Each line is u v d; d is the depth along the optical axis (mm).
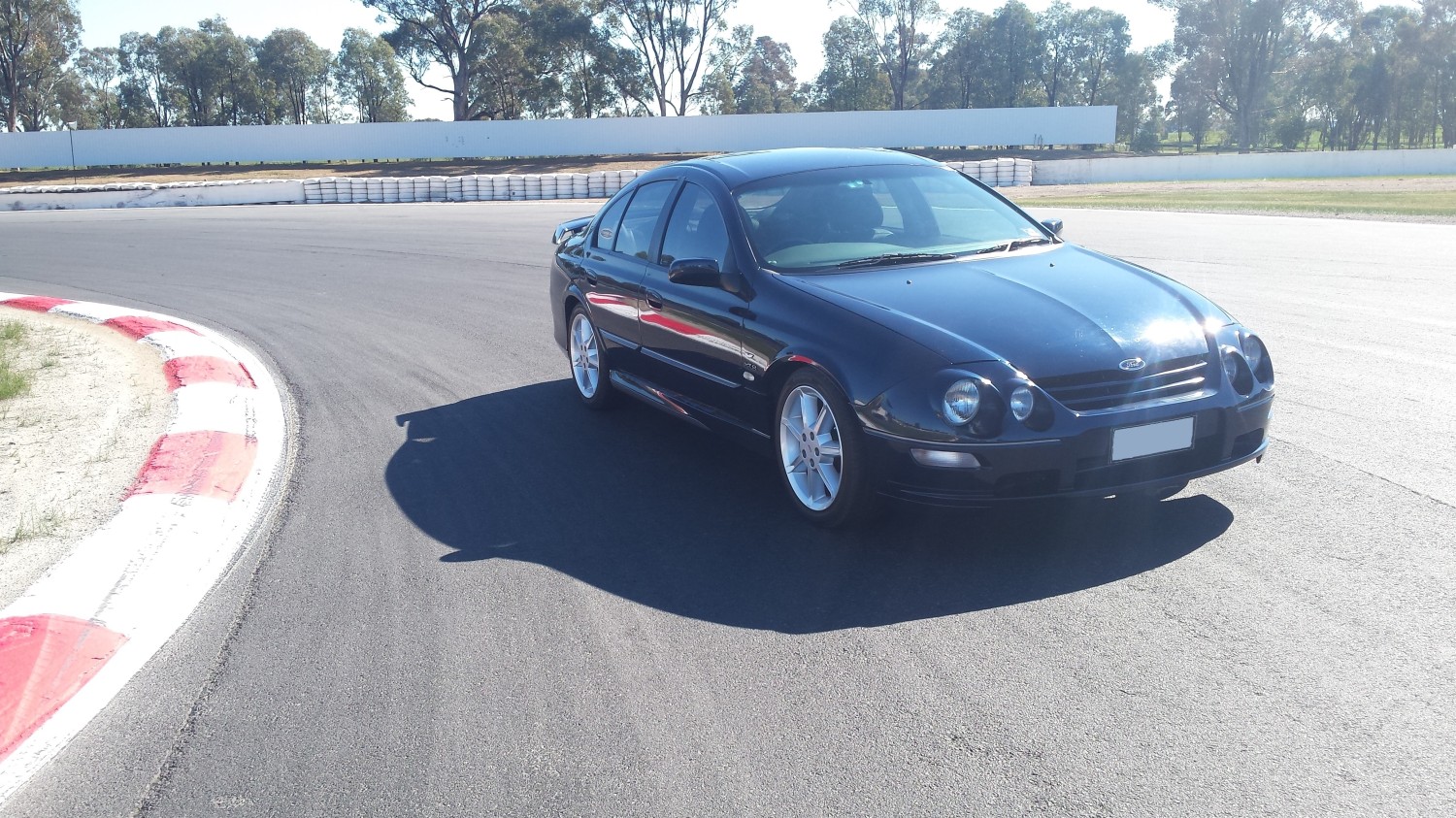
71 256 15391
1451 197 20828
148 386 6773
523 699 2990
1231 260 10797
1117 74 80688
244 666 3266
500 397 6645
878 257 4574
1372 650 3004
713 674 3074
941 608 3428
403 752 2750
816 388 4031
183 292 11617
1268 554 3680
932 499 3666
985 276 4312
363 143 47094
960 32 78438
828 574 3746
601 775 2604
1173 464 3721
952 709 2822
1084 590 3498
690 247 5039
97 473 5008
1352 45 73562
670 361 5129
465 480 5027
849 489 3922
